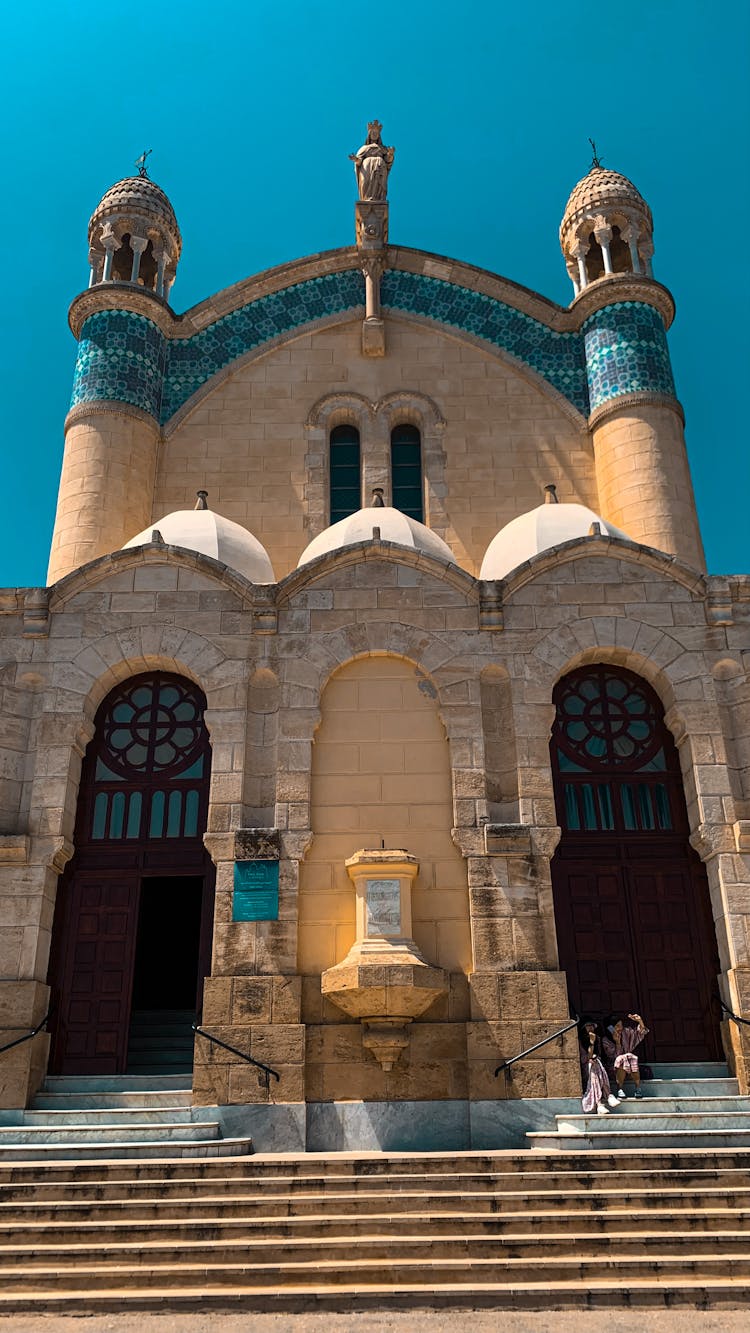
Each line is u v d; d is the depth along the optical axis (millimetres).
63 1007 15547
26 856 15516
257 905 15180
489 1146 13930
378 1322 9164
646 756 16859
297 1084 14242
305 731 16219
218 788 15898
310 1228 10602
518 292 24703
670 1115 13539
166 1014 18609
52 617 17047
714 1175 11594
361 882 15141
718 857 15586
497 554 19172
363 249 24781
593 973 15680
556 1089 14227
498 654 16703
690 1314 9336
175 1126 13484
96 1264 10070
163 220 25312
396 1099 14281
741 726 16422
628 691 17219
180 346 24328
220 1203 10984
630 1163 11922
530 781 15938
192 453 23281
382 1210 11055
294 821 15648
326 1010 14766
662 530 21203
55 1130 13344
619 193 25062
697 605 17062
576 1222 10688
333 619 16906
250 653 16734
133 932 15922
